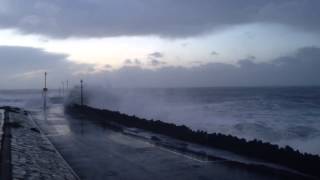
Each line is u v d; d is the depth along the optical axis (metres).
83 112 49.41
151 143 22.62
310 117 51.28
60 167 15.64
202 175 14.35
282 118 49.62
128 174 14.70
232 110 62.78
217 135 21.73
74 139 24.55
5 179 11.38
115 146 21.59
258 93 150.50
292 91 166.50
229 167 15.68
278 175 14.20
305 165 15.17
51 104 74.69
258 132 35.28
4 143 17.64
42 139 23.75
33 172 13.41
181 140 23.72
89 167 16.00
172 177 14.13
